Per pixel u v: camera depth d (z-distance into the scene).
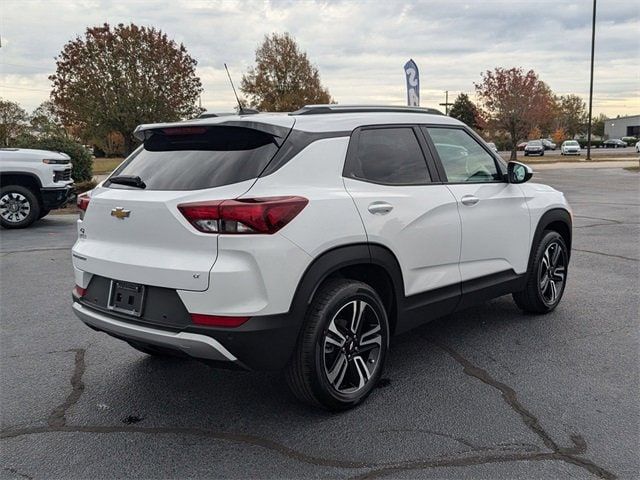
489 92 39.84
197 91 32.97
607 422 3.37
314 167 3.38
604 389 3.81
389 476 2.86
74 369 4.31
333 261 3.30
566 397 3.70
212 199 3.05
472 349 4.57
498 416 3.46
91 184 16.89
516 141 40.69
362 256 3.46
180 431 3.36
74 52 30.97
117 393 3.89
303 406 3.65
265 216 3.02
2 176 11.67
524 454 3.04
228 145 3.41
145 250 3.27
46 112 39.94
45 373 4.24
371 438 3.22
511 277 4.84
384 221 3.60
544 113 40.19
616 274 6.93
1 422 3.49
